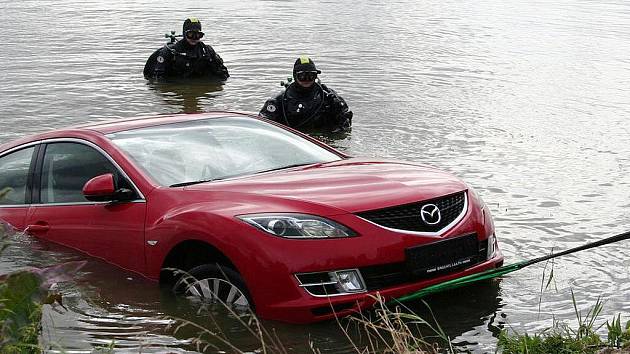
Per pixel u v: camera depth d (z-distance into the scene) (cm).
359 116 1418
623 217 883
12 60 1927
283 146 755
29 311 420
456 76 1797
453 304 637
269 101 1348
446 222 633
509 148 1203
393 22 2783
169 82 1705
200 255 641
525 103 1534
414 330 591
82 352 556
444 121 1378
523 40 2384
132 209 683
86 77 1738
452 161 1130
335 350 557
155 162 705
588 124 1369
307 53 2059
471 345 566
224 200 636
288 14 2925
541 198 955
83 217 721
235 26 2573
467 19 2905
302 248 587
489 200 946
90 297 649
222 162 713
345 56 2023
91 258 714
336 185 645
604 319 609
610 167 1102
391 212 613
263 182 657
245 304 604
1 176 804
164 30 2475
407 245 605
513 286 674
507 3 3488
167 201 664
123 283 671
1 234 491
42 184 768
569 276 699
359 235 595
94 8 3047
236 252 600
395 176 668
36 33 2386
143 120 776
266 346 564
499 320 608
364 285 593
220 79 1747
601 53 2161
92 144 738
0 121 1343
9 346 409
